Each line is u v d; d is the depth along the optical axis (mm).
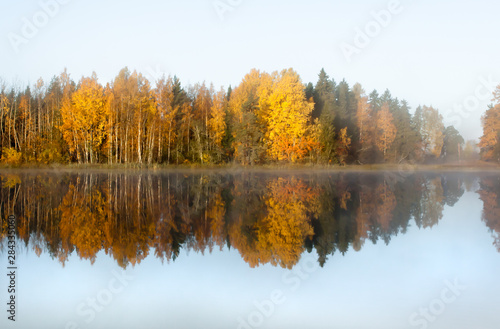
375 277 8680
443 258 10078
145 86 52125
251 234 12703
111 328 6137
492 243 11562
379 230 13430
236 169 48562
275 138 50781
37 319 6523
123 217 15602
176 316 6707
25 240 11742
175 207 18219
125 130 52781
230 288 7996
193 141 54688
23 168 47219
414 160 66125
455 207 18578
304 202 20125
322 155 51906
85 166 48156
